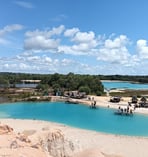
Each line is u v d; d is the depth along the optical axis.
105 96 147.50
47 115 92.88
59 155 31.55
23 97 134.00
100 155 32.94
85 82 157.25
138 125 78.00
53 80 170.75
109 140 54.81
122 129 71.50
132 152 46.78
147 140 56.59
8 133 24.41
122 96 150.50
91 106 111.62
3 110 102.31
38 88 164.38
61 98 133.50
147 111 102.69
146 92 175.62
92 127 73.38
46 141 30.83
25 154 19.00
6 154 18.17
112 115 95.19
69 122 80.31
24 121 73.62
